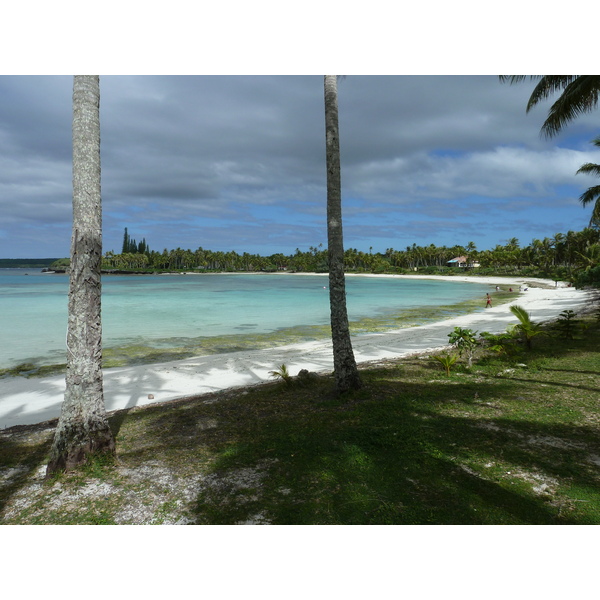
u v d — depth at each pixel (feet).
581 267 194.70
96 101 18.86
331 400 27.58
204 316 97.71
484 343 48.55
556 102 42.73
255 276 513.45
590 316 68.85
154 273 629.51
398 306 119.65
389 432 21.22
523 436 20.35
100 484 17.16
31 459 20.47
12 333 75.36
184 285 273.54
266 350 54.90
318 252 636.48
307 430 22.07
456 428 21.50
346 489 15.84
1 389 38.01
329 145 27.50
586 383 29.40
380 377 33.40
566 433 20.61
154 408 29.43
